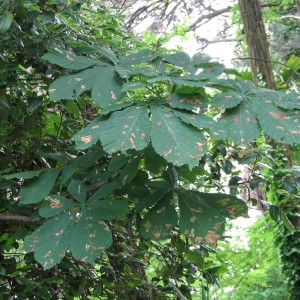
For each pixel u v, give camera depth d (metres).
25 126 1.17
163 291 1.28
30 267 1.11
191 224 0.76
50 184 0.80
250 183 1.20
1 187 0.98
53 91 0.75
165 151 0.59
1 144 1.16
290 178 1.27
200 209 0.77
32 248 0.69
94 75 0.77
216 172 1.22
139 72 0.74
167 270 1.30
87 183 0.90
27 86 1.24
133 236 1.25
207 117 0.66
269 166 1.22
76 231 0.69
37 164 1.22
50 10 1.02
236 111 0.68
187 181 1.02
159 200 0.81
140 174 0.87
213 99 0.69
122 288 1.24
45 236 0.70
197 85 0.67
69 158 0.96
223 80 0.72
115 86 0.75
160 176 1.01
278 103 0.68
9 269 1.10
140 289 1.27
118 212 0.72
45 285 1.07
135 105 0.67
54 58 0.81
